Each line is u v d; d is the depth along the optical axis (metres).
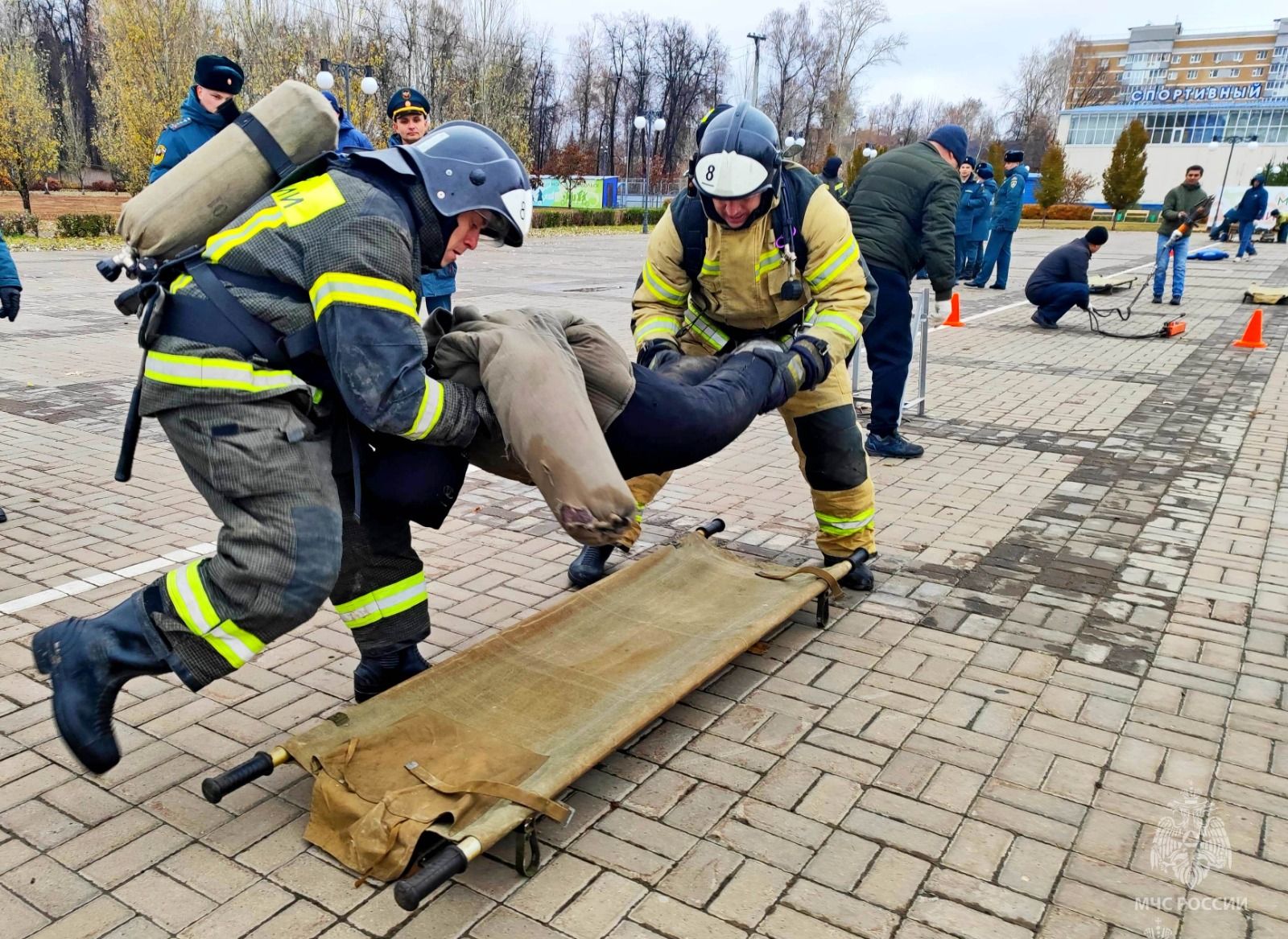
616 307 13.19
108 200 38.06
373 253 2.25
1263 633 3.96
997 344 11.53
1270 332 12.42
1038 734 3.20
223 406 2.28
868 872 2.53
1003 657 3.74
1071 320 13.54
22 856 2.53
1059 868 2.55
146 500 5.43
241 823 2.68
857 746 3.12
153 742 3.09
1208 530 5.17
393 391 2.26
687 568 4.11
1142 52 108.12
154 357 2.30
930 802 2.82
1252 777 2.96
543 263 21.23
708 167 3.35
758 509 5.60
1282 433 7.28
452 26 37.97
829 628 3.99
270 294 2.29
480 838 2.27
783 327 3.88
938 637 3.91
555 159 46.56
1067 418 7.79
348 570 2.93
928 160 6.07
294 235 2.26
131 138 26.09
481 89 38.03
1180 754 3.08
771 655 3.75
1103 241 12.52
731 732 3.19
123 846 2.58
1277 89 103.06
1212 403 8.30
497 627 3.98
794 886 2.47
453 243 2.52
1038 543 4.98
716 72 66.69
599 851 2.59
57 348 9.67
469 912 2.36
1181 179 61.53
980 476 6.18
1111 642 3.87
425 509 2.72
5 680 3.43
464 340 2.44
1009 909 2.40
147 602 2.35
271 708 3.31
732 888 2.46
